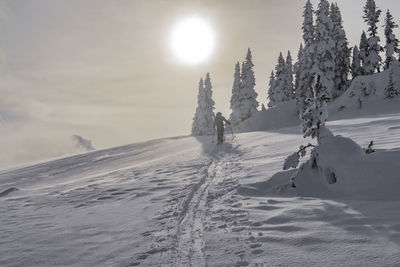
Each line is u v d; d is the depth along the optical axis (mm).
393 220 3611
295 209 4555
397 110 31234
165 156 16219
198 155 14328
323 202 4777
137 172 11555
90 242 4262
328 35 39438
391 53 43969
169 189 7355
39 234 4895
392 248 2949
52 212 6652
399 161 5152
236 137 20797
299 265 2895
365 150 6148
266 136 18109
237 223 4324
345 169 5352
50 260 3762
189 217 4957
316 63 38656
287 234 3660
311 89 6449
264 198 5590
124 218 5309
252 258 3182
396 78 35875
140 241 4105
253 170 8219
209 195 6301
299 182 5840
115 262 3516
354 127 14391
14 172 22250
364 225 3598
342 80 45875
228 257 3295
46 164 24078
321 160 5727
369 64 44125
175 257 3500
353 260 2840
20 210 7285
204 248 3617
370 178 5039
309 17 40969
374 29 43500
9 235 5027
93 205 6832
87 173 15781
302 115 6430
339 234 3447
